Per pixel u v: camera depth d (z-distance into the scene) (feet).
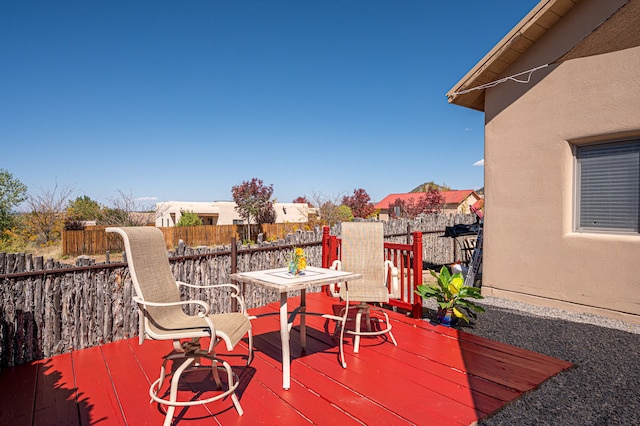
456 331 14.15
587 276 16.42
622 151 15.93
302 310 12.39
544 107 18.08
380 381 9.79
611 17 15.39
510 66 19.67
